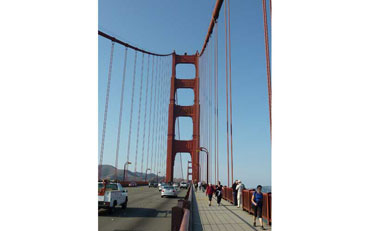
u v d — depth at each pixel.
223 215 12.20
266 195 9.98
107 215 12.00
